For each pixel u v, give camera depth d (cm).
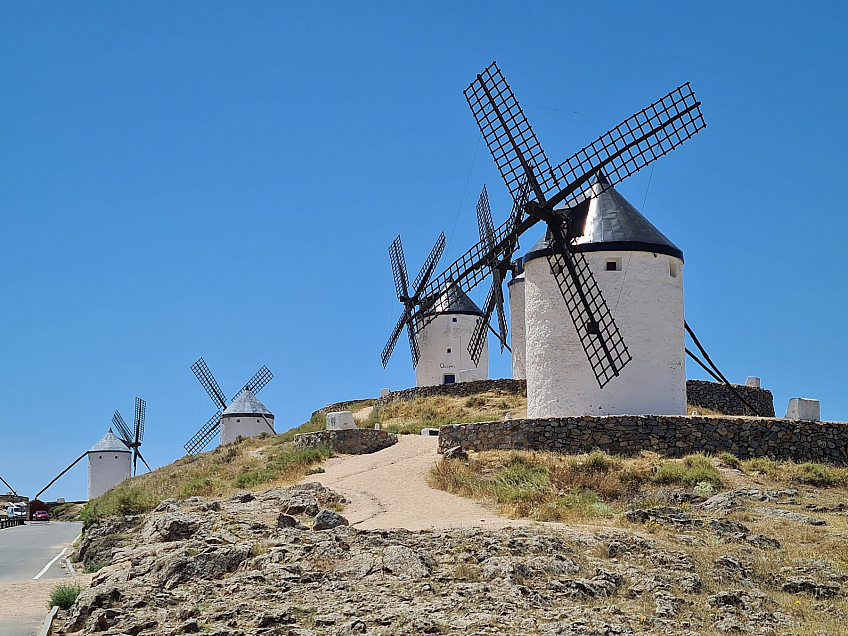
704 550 1716
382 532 1730
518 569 1498
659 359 2858
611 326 2845
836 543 1772
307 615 1338
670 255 2933
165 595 1434
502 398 4147
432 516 2078
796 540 1814
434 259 4409
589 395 2845
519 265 4316
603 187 2981
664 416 2598
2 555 2673
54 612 1430
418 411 4178
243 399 6112
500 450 2695
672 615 1371
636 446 2573
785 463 2494
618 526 1919
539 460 2516
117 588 1434
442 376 5034
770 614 1403
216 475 3200
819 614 1425
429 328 5091
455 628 1267
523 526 1820
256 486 2747
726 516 1988
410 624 1279
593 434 2612
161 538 1875
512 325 4359
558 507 2070
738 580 1563
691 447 2552
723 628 1324
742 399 3356
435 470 2564
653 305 2875
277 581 1480
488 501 2227
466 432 2816
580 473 2362
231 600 1402
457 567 1528
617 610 1374
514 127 3072
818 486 2330
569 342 2894
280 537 1717
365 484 2538
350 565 1557
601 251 2869
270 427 6066
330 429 3244
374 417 4262
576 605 1391
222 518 1927
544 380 2930
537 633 1256
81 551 2353
